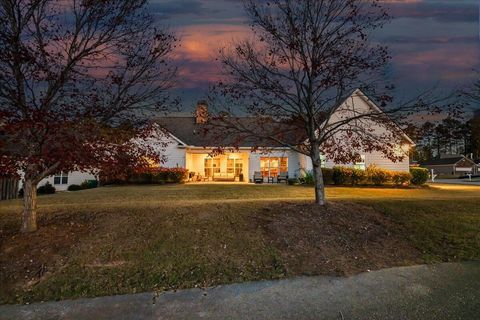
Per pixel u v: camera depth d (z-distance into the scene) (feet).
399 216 27.68
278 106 28.73
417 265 19.71
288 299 15.23
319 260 19.81
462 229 25.18
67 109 20.52
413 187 62.59
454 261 20.38
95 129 19.90
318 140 29.14
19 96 19.67
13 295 15.55
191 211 26.73
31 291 15.87
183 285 16.72
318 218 25.80
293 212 26.81
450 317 13.29
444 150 241.14
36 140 19.13
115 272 17.62
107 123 21.83
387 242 22.97
